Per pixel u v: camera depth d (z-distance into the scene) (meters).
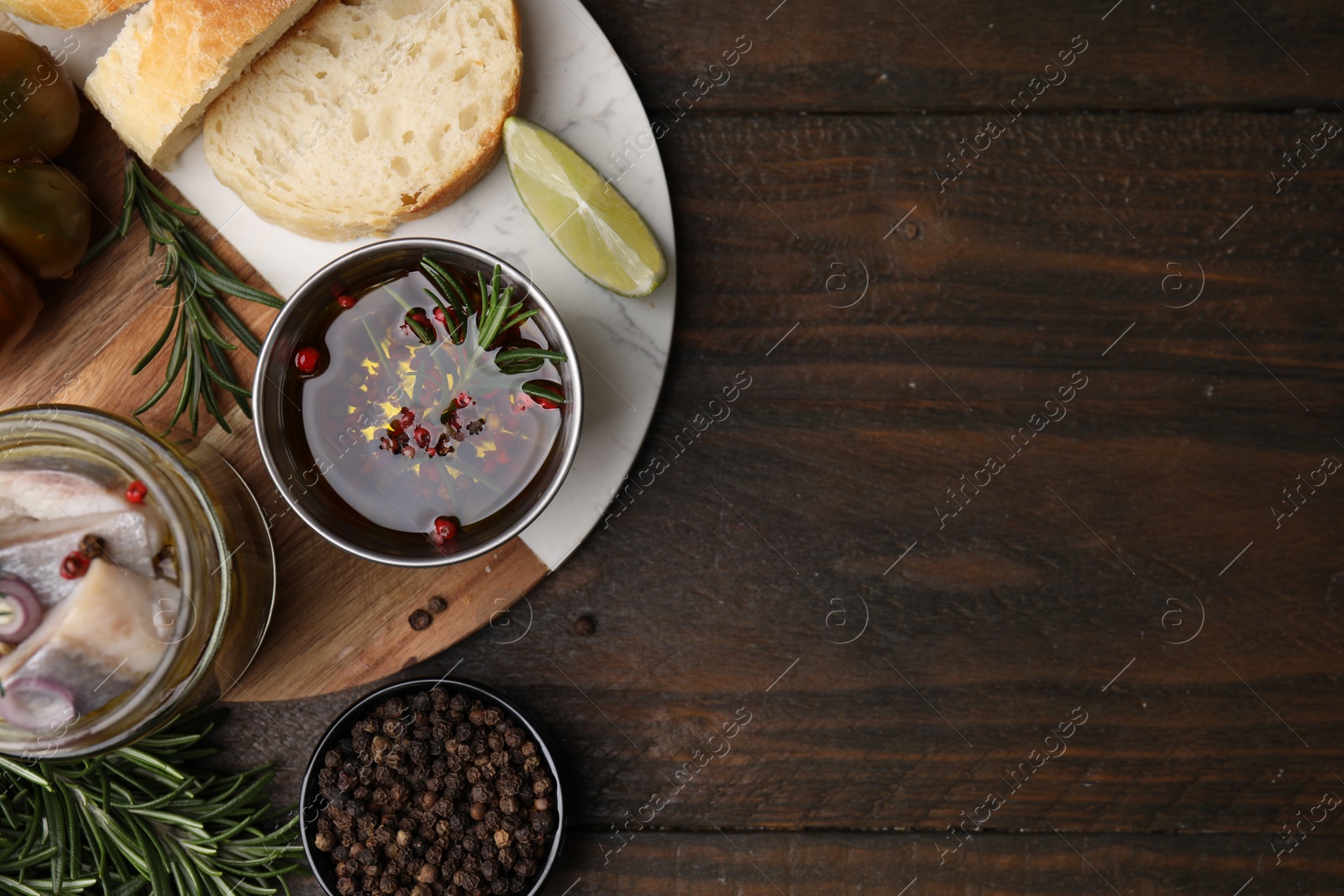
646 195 0.42
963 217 0.44
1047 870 0.44
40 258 0.40
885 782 0.44
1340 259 0.44
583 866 0.44
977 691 0.44
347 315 0.40
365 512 0.41
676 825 0.44
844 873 0.44
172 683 0.39
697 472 0.44
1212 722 0.44
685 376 0.44
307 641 0.42
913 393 0.44
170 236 0.41
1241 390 0.44
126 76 0.40
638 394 0.42
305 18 0.42
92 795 0.41
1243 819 0.44
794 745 0.44
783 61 0.44
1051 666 0.44
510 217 0.42
